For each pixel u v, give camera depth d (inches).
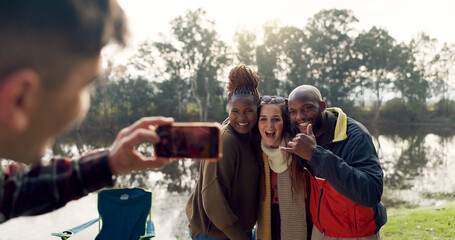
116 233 154.3
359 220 81.7
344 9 1989.4
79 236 236.4
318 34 1972.2
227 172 79.0
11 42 13.3
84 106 17.2
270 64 1897.1
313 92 86.1
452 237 198.4
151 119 30.1
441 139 1235.9
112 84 1791.3
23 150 15.2
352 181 70.9
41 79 14.1
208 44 1900.8
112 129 1806.1
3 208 23.8
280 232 91.7
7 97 13.2
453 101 2283.5
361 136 80.7
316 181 86.2
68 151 917.2
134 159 28.0
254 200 87.7
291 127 88.8
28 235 241.3
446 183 476.4
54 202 25.6
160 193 427.5
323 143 86.2
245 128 82.2
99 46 16.0
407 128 1856.5
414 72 2118.6
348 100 2079.2
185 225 280.2
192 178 531.5
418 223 228.1
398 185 466.9
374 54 2011.6
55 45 14.2
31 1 13.6
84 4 15.0
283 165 86.4
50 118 15.1
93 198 343.9
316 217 87.7
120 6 16.9
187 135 30.1
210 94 1985.7
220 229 79.8
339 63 2009.1
